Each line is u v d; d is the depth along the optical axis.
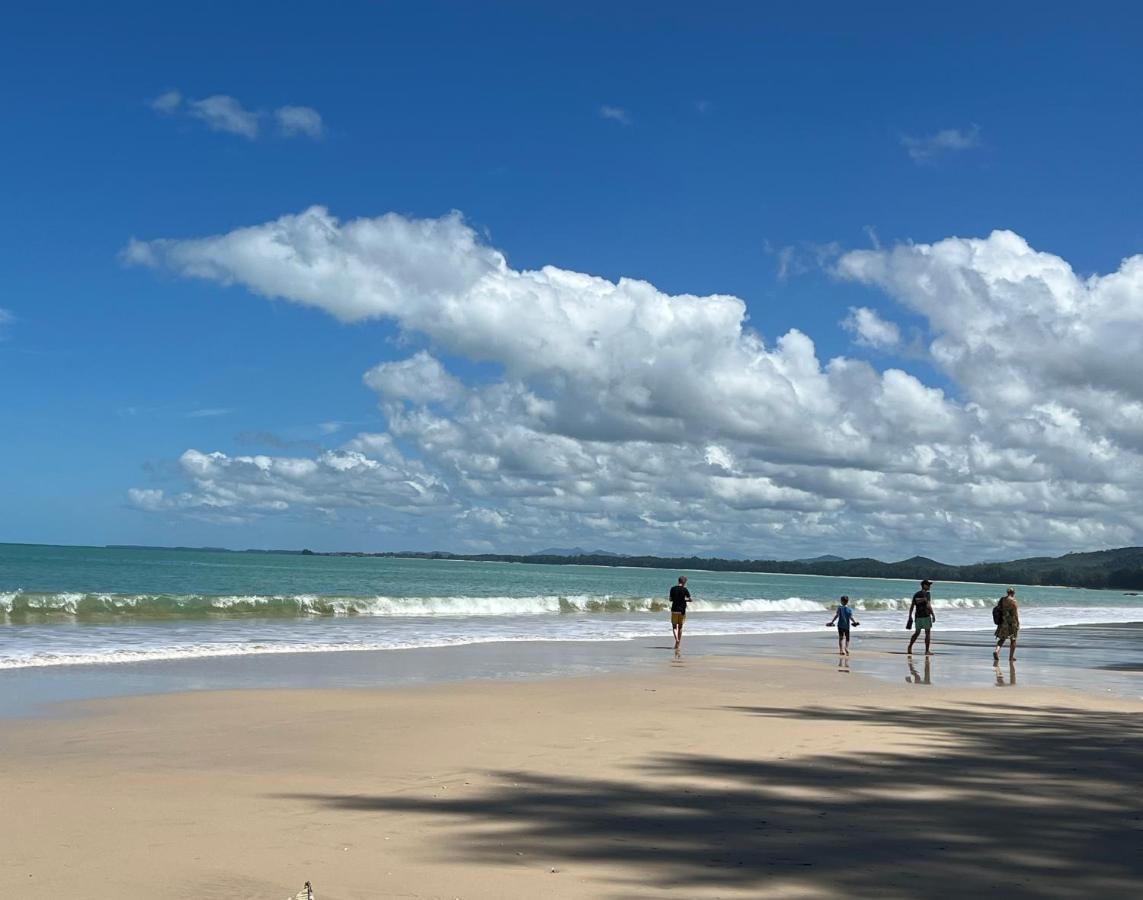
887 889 5.82
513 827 7.21
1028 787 9.12
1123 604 125.44
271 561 188.50
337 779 8.85
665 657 24.22
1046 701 16.81
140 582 69.31
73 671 17.45
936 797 8.56
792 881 5.95
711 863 6.32
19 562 107.75
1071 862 6.52
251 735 11.23
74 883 5.66
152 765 9.43
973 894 5.75
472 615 41.25
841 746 11.23
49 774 8.89
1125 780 9.62
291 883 5.76
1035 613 72.25
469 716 12.87
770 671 21.25
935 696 17.06
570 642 28.30
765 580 188.62
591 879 5.95
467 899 5.53
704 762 9.96
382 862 6.25
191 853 6.35
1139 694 18.83
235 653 21.39
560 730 11.85
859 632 40.69
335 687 16.09
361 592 67.88
